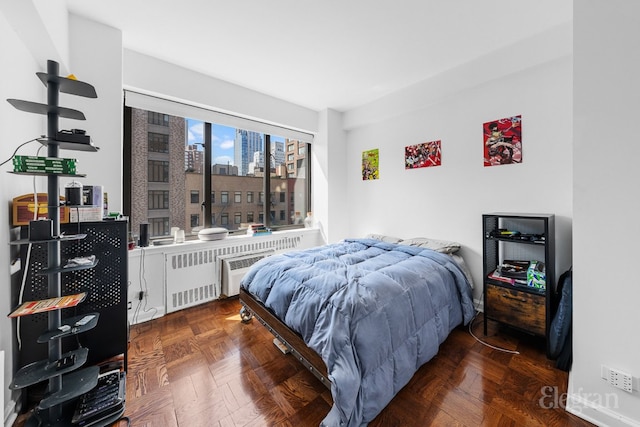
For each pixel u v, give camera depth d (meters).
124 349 1.65
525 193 2.28
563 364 1.65
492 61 2.36
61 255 1.48
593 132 1.24
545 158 2.17
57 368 1.17
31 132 1.60
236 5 1.78
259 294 1.90
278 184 3.76
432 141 2.94
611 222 1.21
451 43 2.22
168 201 2.77
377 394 1.26
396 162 3.32
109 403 1.30
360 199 3.80
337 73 2.73
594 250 1.26
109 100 2.01
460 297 2.14
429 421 1.28
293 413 1.34
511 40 2.19
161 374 1.64
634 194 1.14
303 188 4.04
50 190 1.18
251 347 1.96
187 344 1.99
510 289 2.00
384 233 3.50
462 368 1.69
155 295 2.44
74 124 1.91
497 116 2.42
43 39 1.46
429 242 2.77
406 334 1.53
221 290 2.89
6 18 1.28
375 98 3.37
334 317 1.36
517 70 2.23
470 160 2.63
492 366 1.71
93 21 1.94
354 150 3.87
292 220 3.94
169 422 1.29
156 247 2.44
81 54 1.90
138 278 2.34
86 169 1.95
